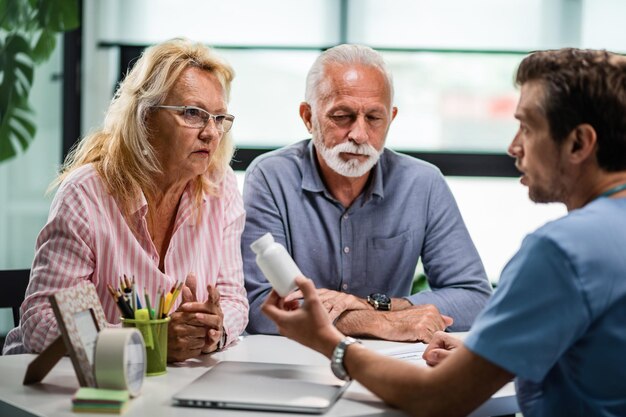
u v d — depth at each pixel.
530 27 4.07
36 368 1.53
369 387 1.42
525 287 1.28
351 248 2.34
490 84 4.15
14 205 4.09
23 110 4.06
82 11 4.10
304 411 1.36
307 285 1.49
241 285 2.07
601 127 1.32
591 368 1.29
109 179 1.87
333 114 2.20
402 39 4.09
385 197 2.37
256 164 2.40
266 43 4.10
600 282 1.26
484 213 4.15
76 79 4.10
